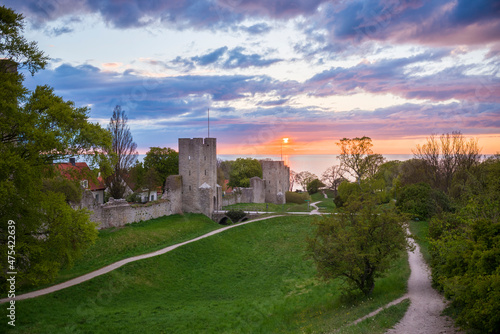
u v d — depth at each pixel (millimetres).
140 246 46656
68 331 23672
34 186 23125
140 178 78125
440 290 25484
